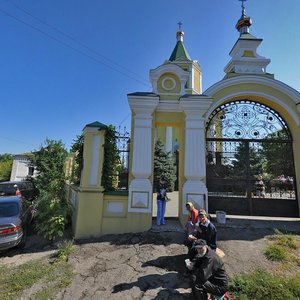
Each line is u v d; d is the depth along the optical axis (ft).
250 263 16.40
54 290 14.26
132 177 24.21
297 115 26.12
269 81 26.55
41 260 18.95
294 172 27.02
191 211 17.95
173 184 62.49
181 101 24.79
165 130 77.30
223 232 21.44
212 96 26.71
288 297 12.46
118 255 18.37
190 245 15.88
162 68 26.43
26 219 25.75
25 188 47.62
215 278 11.82
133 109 24.90
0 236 20.35
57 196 27.91
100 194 23.41
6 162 106.93
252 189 26.86
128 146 26.32
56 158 44.37
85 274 15.98
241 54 29.27
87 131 24.43
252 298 12.67
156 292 13.60
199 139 24.67
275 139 27.53
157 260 17.12
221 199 26.76
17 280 15.51
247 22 32.42
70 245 20.26
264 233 21.35
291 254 17.60
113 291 13.89
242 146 27.53
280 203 26.53
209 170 27.07
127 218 23.04
